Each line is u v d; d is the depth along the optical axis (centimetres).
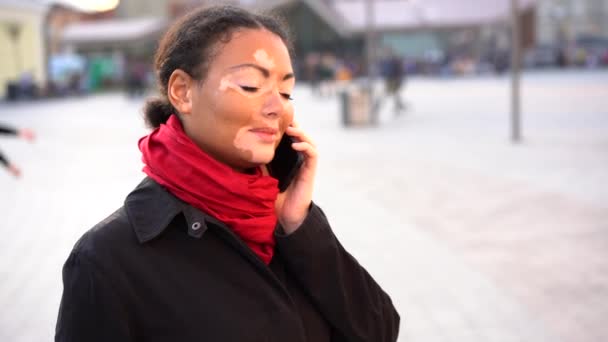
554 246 574
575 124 1493
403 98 2639
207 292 127
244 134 132
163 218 128
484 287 484
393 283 498
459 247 581
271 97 132
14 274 534
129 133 1627
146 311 124
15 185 941
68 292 124
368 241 605
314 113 2120
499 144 1227
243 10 137
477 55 5309
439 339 403
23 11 3194
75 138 1532
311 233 142
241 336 127
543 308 444
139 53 4944
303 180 149
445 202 755
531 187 818
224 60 130
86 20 5484
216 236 132
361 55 4938
